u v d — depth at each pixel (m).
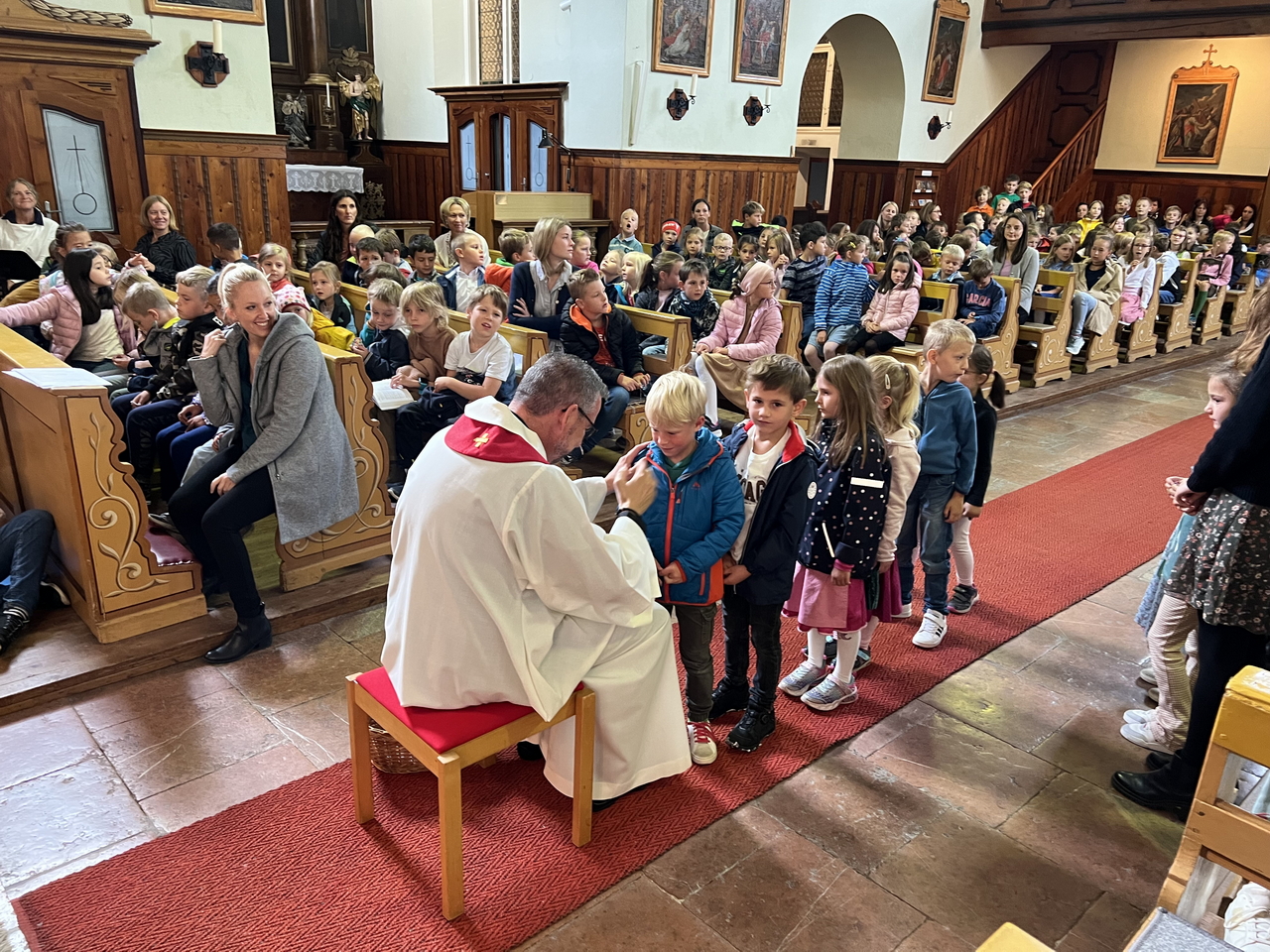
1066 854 2.32
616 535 2.17
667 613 2.31
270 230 8.01
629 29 8.85
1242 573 2.16
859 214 12.93
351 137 12.27
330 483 3.28
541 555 1.92
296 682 2.95
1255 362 2.23
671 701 2.35
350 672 3.02
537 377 1.94
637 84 9.09
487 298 4.07
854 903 2.13
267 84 7.69
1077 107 14.88
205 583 3.40
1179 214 11.59
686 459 2.38
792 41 10.40
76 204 6.92
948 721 2.89
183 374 3.95
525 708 2.03
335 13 11.80
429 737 1.93
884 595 2.87
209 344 3.12
